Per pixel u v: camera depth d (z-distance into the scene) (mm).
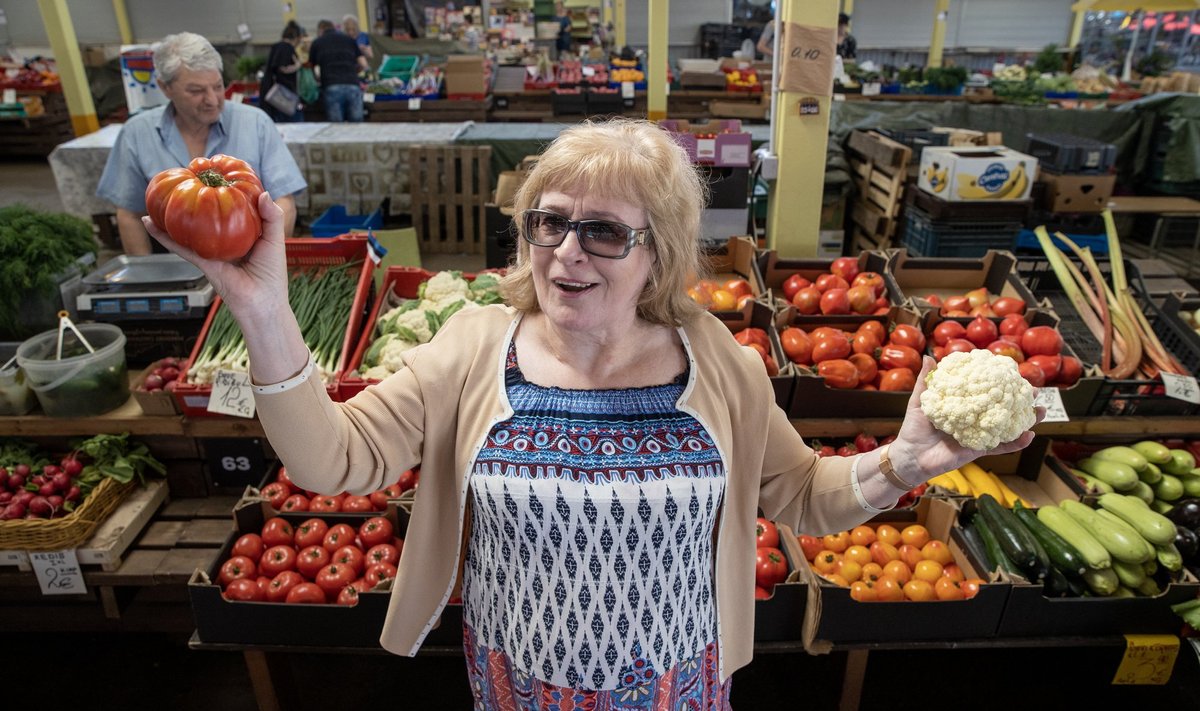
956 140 5590
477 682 1453
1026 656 2857
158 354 2701
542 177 1185
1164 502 2674
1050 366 2568
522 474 1229
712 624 1432
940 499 2449
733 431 1354
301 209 6066
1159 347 2740
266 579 2254
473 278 3141
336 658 2846
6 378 2490
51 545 2393
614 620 1291
